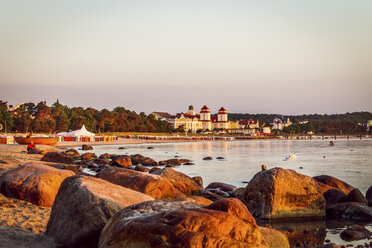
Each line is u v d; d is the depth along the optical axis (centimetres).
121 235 523
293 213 1245
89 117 13388
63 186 778
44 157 2847
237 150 7306
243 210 557
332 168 3369
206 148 8131
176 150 6981
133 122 15512
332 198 1432
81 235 660
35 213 906
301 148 8312
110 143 9150
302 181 1270
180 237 473
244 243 502
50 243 682
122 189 793
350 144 11250
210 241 478
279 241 777
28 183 1030
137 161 3481
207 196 1516
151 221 515
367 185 2173
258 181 1271
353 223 1202
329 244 883
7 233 718
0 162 2050
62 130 12038
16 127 11294
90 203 684
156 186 1127
